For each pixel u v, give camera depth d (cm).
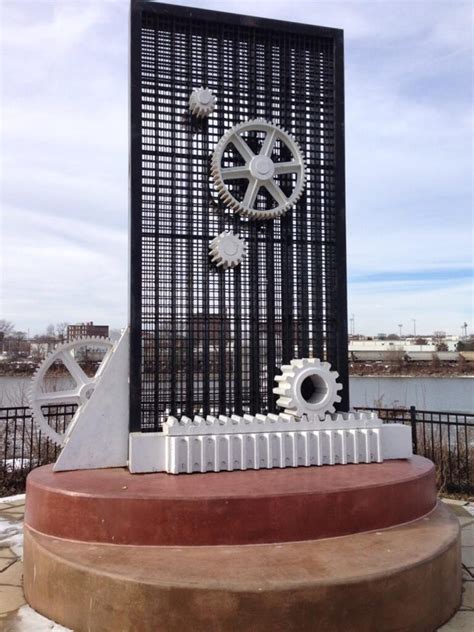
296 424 536
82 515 438
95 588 376
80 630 383
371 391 2327
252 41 625
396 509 472
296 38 643
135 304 556
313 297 627
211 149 599
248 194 599
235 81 616
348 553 408
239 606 349
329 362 620
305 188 632
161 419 560
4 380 1733
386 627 373
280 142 632
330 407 559
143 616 357
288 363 608
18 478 859
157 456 514
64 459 526
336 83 648
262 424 526
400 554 407
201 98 573
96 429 539
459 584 454
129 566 384
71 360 693
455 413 817
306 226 629
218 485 462
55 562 404
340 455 546
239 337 590
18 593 459
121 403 548
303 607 354
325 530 439
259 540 425
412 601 386
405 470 520
